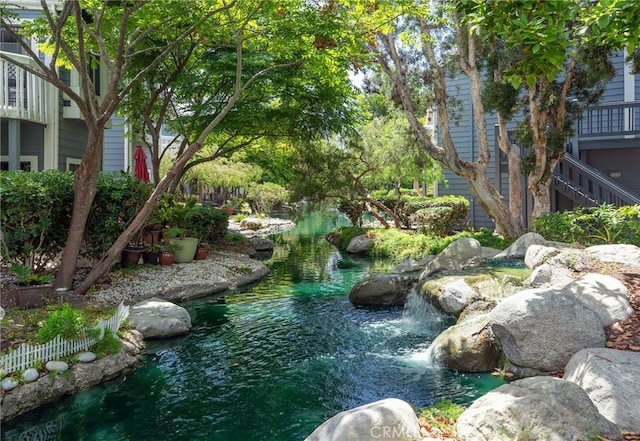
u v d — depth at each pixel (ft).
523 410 13.06
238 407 18.07
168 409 17.94
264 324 29.04
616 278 24.81
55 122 48.42
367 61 44.21
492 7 19.62
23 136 48.37
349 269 48.73
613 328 20.21
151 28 30.58
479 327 22.18
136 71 47.16
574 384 13.93
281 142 59.06
